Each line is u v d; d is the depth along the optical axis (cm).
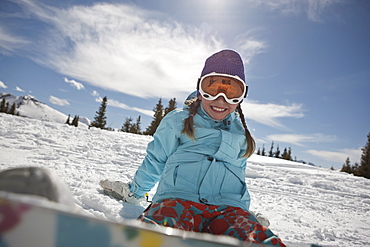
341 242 244
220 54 218
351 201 489
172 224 138
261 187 527
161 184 194
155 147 228
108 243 57
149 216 142
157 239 59
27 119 871
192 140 207
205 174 188
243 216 158
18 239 53
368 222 346
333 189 620
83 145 610
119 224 58
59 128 821
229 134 206
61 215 55
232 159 204
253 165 843
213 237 62
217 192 188
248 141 215
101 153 558
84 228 56
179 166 192
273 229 256
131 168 452
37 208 54
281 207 364
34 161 365
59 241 54
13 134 578
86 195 234
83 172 347
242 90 214
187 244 60
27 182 72
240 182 200
